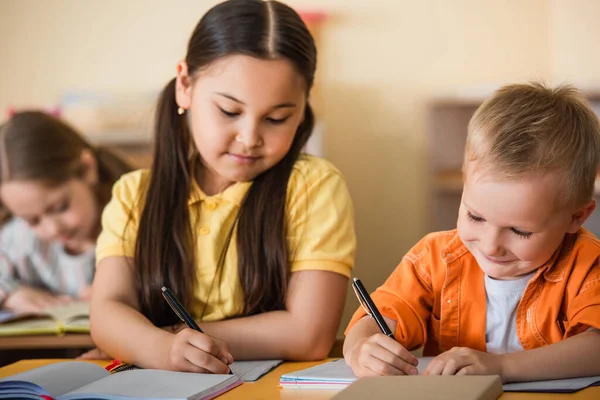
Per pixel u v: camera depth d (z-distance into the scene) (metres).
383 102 3.19
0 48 3.27
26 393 0.88
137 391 0.84
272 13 1.23
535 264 1.00
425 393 0.77
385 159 3.20
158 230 1.29
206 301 1.28
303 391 0.89
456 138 3.09
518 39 3.14
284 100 1.21
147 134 2.82
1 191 2.37
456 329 1.12
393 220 3.20
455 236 1.14
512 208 0.95
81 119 2.84
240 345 1.17
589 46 2.97
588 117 1.03
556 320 1.06
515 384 0.88
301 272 1.24
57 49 3.26
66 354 1.98
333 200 1.29
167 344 1.11
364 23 3.19
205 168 1.35
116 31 3.25
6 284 2.28
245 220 1.27
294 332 1.18
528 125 0.97
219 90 1.21
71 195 2.38
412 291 1.14
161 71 3.24
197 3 3.23
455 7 3.17
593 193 1.03
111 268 1.30
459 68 3.17
